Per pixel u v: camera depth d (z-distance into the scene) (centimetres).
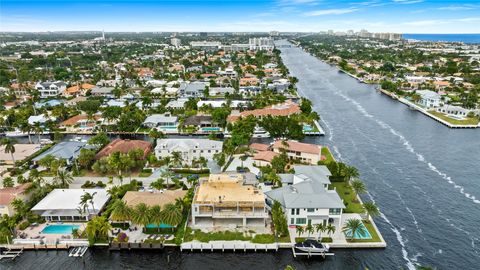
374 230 9431
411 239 9381
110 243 8875
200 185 10625
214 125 18700
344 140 17188
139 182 11900
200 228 9475
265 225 9594
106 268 8388
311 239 8925
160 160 13988
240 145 15362
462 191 12044
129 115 18738
